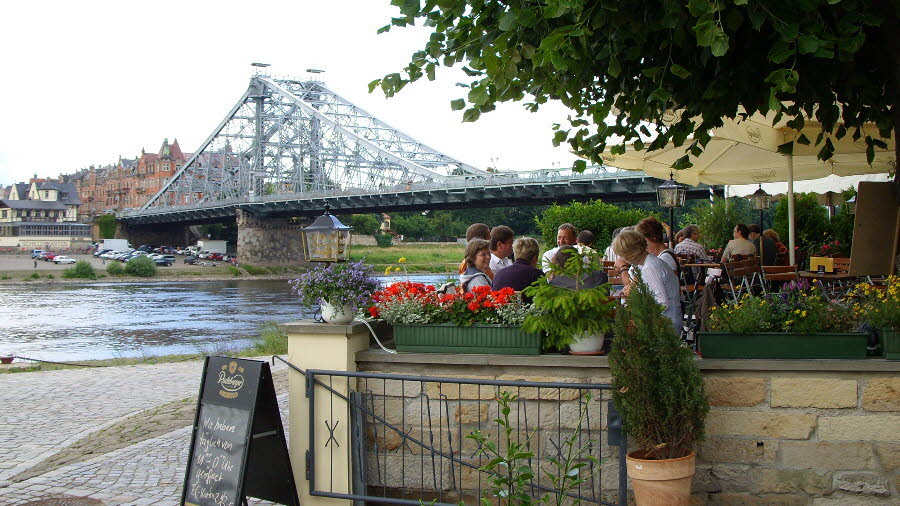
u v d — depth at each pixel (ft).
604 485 15.16
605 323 15.24
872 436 14.32
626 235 17.17
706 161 32.96
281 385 37.83
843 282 31.37
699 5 12.31
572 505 15.05
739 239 32.65
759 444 14.61
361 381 16.38
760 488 14.60
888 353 14.33
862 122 17.20
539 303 15.26
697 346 15.83
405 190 197.36
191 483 15.23
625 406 13.75
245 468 14.62
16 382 43.34
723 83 15.15
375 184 221.25
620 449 14.32
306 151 283.18
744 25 14.94
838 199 49.34
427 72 16.98
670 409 13.34
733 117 16.75
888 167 34.71
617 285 25.22
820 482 14.43
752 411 14.62
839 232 48.67
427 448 15.94
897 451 14.25
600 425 15.08
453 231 347.15
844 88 16.83
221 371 15.43
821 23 13.66
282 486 15.38
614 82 16.51
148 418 30.22
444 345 15.84
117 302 173.99
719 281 30.35
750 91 15.85
